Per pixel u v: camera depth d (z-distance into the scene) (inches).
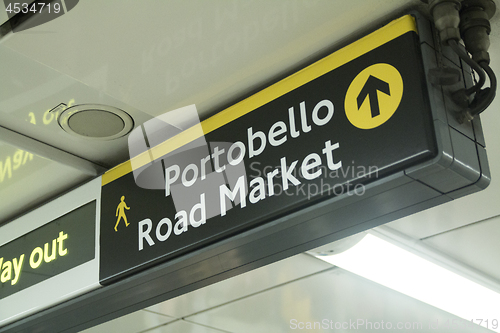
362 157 52.1
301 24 59.1
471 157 51.1
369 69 55.2
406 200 53.4
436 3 52.7
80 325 81.9
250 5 56.2
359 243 101.1
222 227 60.8
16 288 82.7
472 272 113.2
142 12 56.2
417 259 108.2
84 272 74.7
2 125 77.0
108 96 69.6
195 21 57.8
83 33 58.2
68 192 84.6
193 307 121.4
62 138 79.3
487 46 53.5
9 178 87.4
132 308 77.0
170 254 65.1
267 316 126.6
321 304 121.9
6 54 62.6
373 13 58.1
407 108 50.9
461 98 52.2
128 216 73.2
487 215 97.1
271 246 61.6
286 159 58.1
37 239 84.7
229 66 64.6
